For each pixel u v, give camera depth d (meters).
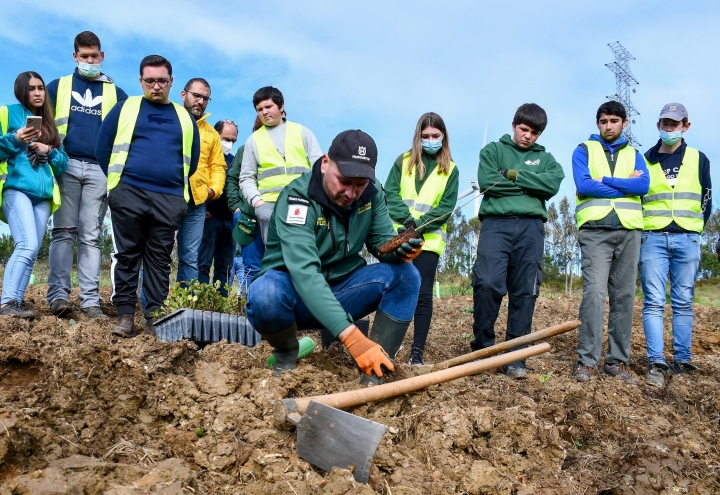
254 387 2.99
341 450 2.45
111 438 2.66
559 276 16.64
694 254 4.96
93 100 5.15
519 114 4.80
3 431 2.21
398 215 4.83
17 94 4.72
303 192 3.13
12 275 4.59
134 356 3.17
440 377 3.11
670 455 3.09
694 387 4.37
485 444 2.99
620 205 4.64
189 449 2.64
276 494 2.33
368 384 3.21
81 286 5.12
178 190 4.68
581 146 4.97
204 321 4.28
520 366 4.48
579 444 3.37
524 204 4.64
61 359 2.95
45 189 4.72
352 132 2.98
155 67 4.59
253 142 5.12
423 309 4.69
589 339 4.68
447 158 4.91
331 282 3.44
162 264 4.64
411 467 2.63
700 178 4.98
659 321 4.86
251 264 5.41
